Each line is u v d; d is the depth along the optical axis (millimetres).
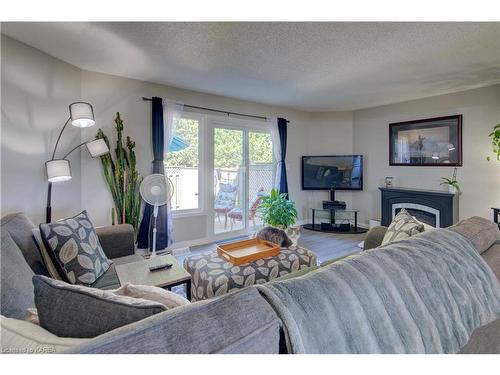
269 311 676
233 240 4332
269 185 4957
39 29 2127
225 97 4250
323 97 4254
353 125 5250
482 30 2168
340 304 793
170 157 3777
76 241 1818
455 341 927
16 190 2295
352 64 2875
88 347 521
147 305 700
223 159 4340
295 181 5285
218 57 2693
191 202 4031
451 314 979
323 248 3854
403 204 4320
